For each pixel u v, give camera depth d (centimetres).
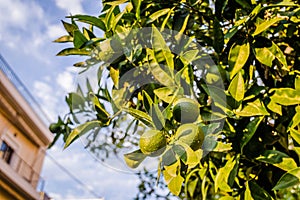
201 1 116
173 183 82
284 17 112
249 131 92
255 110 87
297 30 114
